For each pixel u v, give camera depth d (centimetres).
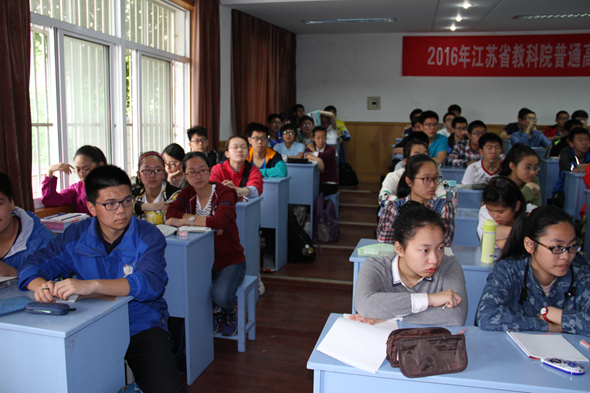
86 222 156
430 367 101
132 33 375
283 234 374
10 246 162
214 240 233
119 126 352
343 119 736
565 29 657
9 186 155
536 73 676
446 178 422
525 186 278
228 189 243
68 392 118
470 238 256
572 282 135
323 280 345
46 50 287
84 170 275
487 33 680
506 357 110
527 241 134
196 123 455
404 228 132
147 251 151
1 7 227
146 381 146
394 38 703
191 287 200
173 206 238
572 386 97
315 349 111
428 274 131
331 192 483
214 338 251
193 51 448
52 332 114
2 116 231
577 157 430
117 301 134
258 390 200
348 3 500
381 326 124
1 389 123
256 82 588
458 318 129
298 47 729
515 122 690
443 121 667
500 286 136
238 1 494
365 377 105
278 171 372
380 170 740
